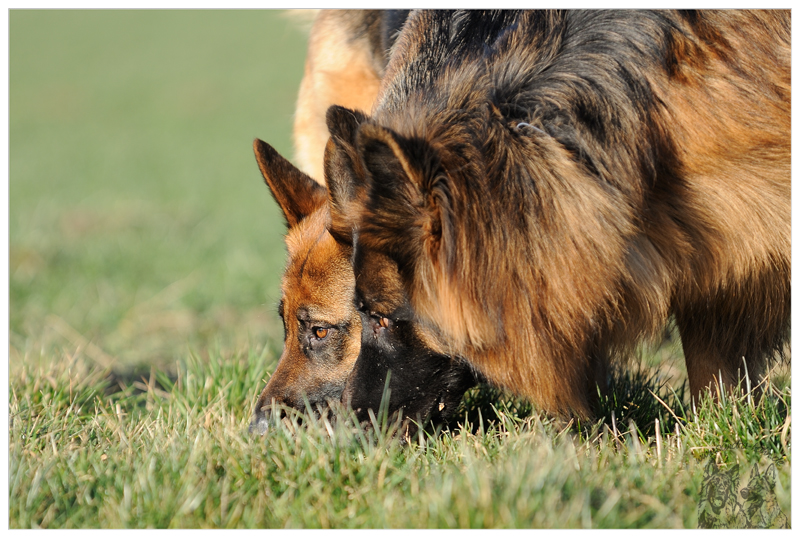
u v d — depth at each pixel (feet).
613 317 18.81
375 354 19.69
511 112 18.37
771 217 19.48
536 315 17.47
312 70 34.88
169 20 279.69
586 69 18.81
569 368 18.34
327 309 20.61
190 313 44.04
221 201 91.15
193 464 18.34
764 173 19.34
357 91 32.60
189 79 201.26
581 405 19.17
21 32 258.16
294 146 37.96
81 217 75.56
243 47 238.27
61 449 20.61
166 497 17.13
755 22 19.86
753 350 22.24
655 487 17.15
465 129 17.80
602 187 17.85
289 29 52.60
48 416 23.54
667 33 19.16
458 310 17.21
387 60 28.66
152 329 41.50
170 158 126.72
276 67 212.84
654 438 20.76
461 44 20.44
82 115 168.25
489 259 17.07
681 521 16.03
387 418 19.97
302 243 21.27
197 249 62.28
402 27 26.55
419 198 17.04
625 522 15.79
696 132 18.98
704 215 19.26
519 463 17.17
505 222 17.07
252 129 153.07
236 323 42.39
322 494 17.60
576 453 18.63
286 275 21.50
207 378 26.63
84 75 206.59
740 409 20.75
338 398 20.97
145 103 179.83
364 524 16.57
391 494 17.13
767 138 19.27
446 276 17.06
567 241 17.26
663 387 26.66
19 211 80.02
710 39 19.43
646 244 18.84
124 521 16.65
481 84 18.79
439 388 19.86
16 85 195.11
